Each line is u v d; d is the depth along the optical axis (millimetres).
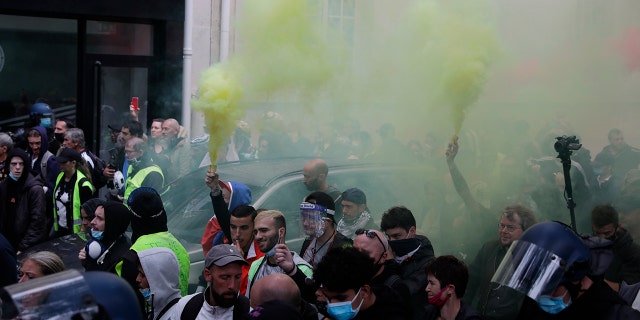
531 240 3436
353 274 3674
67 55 12672
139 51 13227
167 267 4668
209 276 4125
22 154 8055
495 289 4844
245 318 3416
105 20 12859
